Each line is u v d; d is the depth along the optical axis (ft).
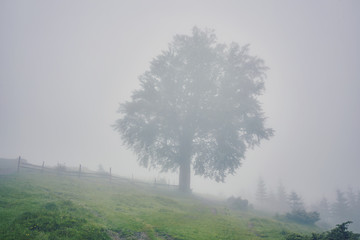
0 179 54.54
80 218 33.99
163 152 96.43
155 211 51.90
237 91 103.50
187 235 36.99
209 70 106.01
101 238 29.35
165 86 101.04
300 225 70.03
